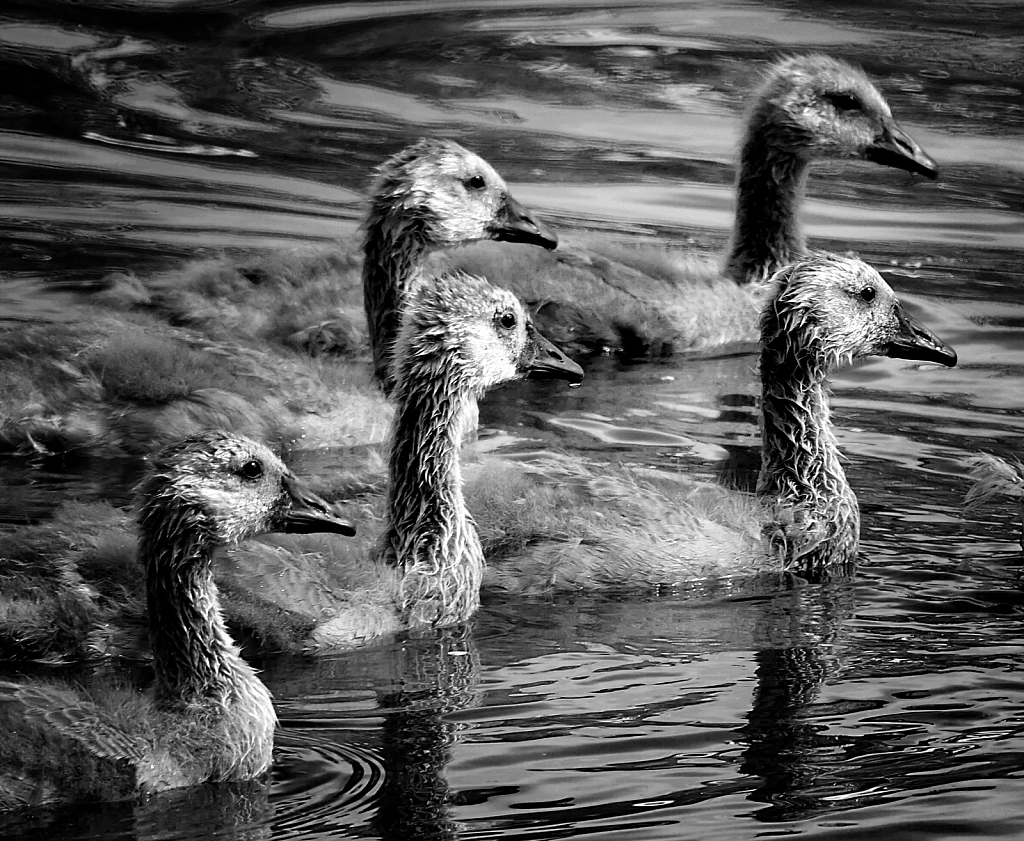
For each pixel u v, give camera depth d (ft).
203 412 52.75
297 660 41.09
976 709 38.06
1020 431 57.21
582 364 64.28
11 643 39.19
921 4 105.29
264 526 38.60
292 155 80.79
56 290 64.49
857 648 41.75
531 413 57.72
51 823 32.40
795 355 50.49
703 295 65.87
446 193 58.54
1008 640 42.22
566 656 41.45
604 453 53.72
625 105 89.10
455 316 45.88
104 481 50.01
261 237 70.74
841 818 32.86
